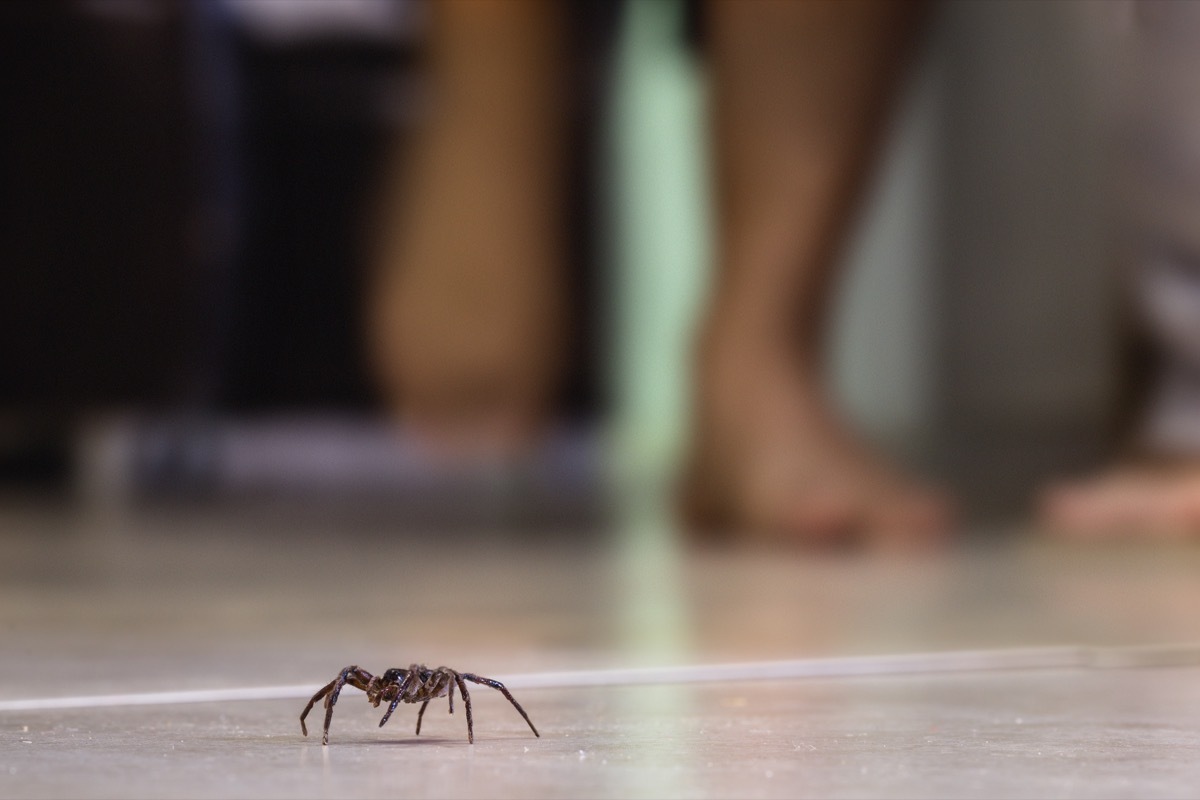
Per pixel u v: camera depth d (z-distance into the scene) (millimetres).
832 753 963
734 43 2883
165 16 3457
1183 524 2836
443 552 2713
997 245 5008
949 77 5074
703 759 927
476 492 3529
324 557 2668
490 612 2336
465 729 1129
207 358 3582
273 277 3777
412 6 3729
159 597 2400
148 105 3457
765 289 2855
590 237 4457
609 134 4402
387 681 1106
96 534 2877
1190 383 2920
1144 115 2961
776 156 2863
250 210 3736
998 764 910
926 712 1251
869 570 2562
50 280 3459
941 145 5121
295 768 870
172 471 3639
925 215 5172
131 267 3484
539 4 3109
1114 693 1413
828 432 2832
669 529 2928
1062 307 4785
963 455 4234
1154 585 2465
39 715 1209
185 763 897
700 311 2910
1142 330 2939
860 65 2867
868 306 5227
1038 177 4824
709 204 2941
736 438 2838
